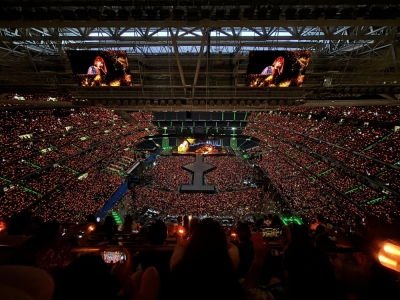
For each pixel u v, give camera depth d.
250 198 42.00
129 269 3.46
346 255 5.00
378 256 3.21
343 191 39.56
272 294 3.29
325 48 27.00
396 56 22.86
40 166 45.72
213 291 2.27
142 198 42.88
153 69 24.59
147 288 3.24
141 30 19.36
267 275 5.30
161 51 24.41
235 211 37.66
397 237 4.07
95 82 20.70
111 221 9.17
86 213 36.56
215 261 2.43
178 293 2.34
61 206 37.59
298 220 35.94
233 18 13.09
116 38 19.44
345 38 19.42
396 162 38.50
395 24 12.87
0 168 40.12
